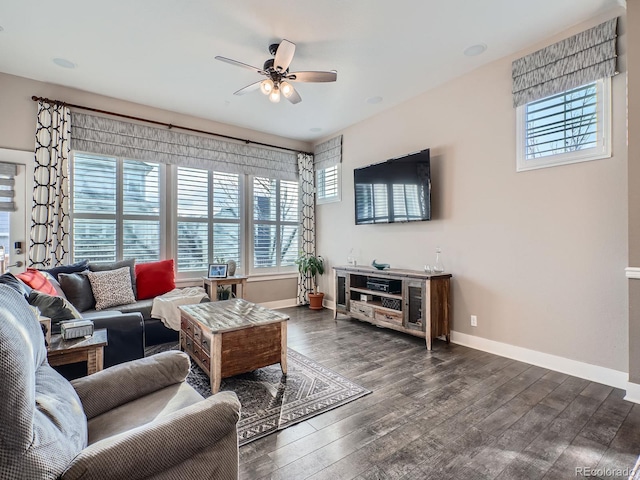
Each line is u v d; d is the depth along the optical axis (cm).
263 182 537
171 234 448
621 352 247
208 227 480
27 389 76
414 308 353
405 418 205
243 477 155
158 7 242
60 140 361
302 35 278
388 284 386
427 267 370
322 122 486
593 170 261
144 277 381
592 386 249
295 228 572
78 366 201
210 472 107
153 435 95
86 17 253
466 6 243
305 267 538
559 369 278
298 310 522
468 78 344
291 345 348
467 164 346
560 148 279
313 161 578
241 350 247
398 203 405
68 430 93
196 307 306
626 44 232
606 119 253
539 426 196
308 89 379
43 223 348
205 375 270
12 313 91
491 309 327
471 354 321
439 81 363
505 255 316
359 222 465
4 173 338
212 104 419
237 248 509
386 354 321
